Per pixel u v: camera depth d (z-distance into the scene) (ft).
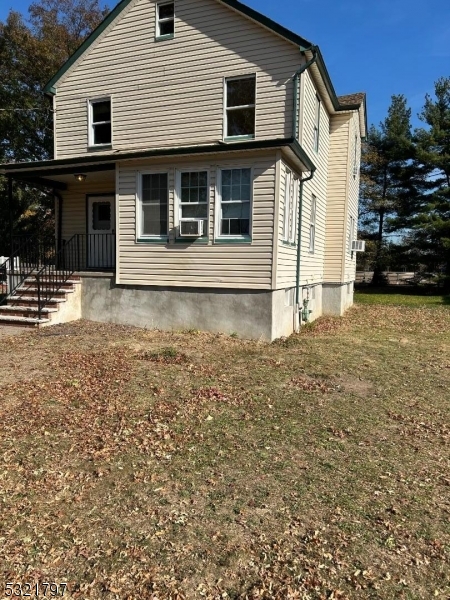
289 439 14.96
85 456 13.58
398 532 10.12
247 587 8.48
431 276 88.33
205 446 14.34
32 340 28.35
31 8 83.97
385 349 30.30
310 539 9.84
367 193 97.25
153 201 33.27
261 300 30.45
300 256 37.24
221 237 31.22
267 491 11.74
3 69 79.71
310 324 40.91
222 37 33.83
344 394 19.84
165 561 9.15
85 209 43.60
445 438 15.34
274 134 32.83
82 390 19.20
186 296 32.55
